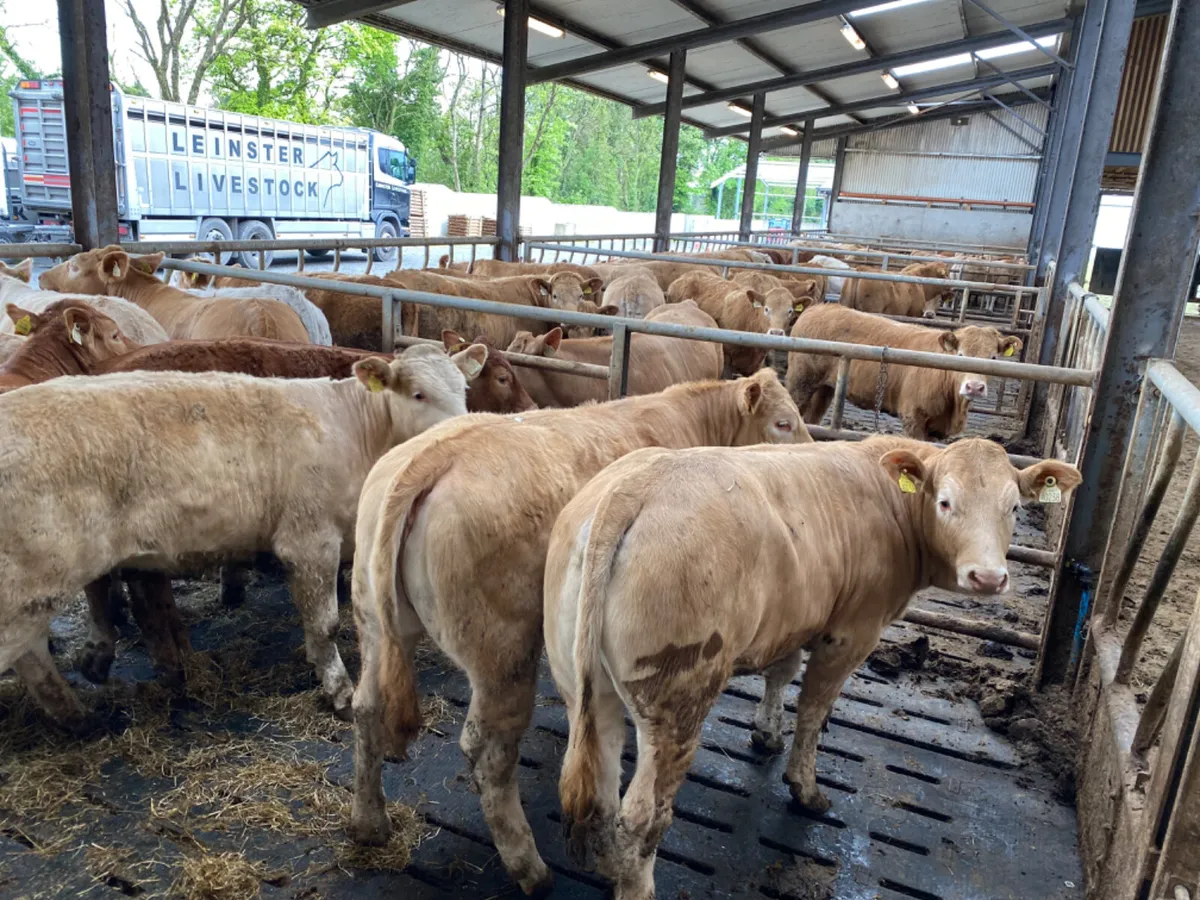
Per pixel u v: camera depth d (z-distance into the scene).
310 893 2.53
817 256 17.78
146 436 2.97
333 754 3.17
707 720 3.54
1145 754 2.49
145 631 3.43
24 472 2.71
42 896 2.45
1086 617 3.62
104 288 6.56
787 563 2.39
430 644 4.02
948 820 3.02
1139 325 3.39
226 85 33.22
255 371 4.20
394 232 24.42
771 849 2.83
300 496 3.28
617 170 60.09
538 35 14.91
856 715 3.62
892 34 18.64
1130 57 20.50
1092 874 2.64
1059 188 12.55
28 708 3.26
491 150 47.75
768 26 14.96
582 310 7.77
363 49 34.91
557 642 2.27
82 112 7.05
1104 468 3.53
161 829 2.74
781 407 3.65
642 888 2.22
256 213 19.33
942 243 27.34
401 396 3.53
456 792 3.00
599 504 2.14
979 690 3.84
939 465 2.82
